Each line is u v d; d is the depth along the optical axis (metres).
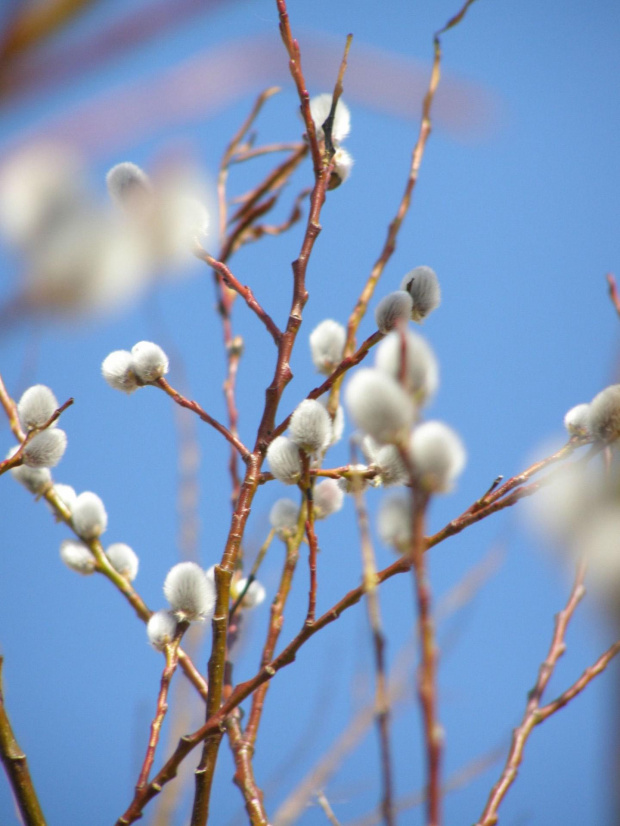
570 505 0.54
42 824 0.77
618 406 0.73
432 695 0.64
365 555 0.69
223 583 0.78
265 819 0.80
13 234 0.25
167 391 0.81
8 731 0.78
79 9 0.22
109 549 0.85
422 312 0.79
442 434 0.66
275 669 0.77
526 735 0.78
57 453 0.82
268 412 0.80
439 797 0.62
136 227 0.27
